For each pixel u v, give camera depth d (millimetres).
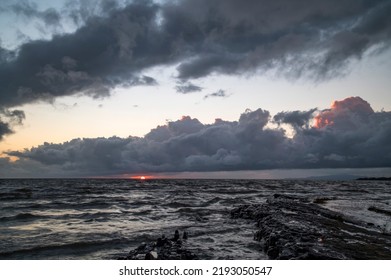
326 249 9578
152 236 14492
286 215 18172
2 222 19781
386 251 10430
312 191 61531
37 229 16812
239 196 45156
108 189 68062
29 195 46344
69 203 33531
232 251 11219
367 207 27719
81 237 14344
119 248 12289
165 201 35969
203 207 29047
